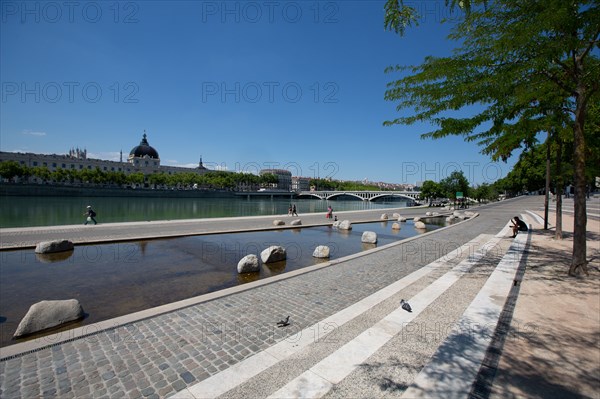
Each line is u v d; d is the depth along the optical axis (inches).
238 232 713.0
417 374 135.3
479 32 229.9
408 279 293.3
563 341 157.9
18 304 264.5
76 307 231.8
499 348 152.5
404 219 1091.3
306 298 251.8
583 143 275.0
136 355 162.1
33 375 144.0
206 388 130.7
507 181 3523.6
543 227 697.0
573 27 209.5
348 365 145.5
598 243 457.7
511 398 115.2
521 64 228.1
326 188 6358.3
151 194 3604.8
